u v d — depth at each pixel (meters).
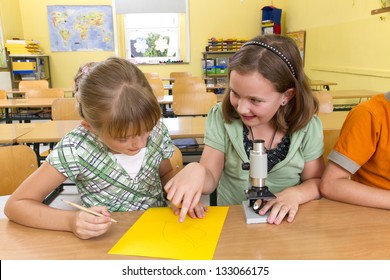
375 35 4.03
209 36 6.76
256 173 0.77
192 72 6.87
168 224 0.79
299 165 1.02
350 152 0.94
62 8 6.43
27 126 2.46
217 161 1.08
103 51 6.64
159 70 6.78
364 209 0.84
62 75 6.66
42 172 0.90
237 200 1.10
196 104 3.25
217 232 0.75
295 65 0.89
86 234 0.72
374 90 4.10
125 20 6.66
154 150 1.03
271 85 0.83
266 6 6.48
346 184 0.89
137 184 1.01
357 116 0.98
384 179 1.01
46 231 0.78
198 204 0.87
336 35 4.93
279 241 0.71
